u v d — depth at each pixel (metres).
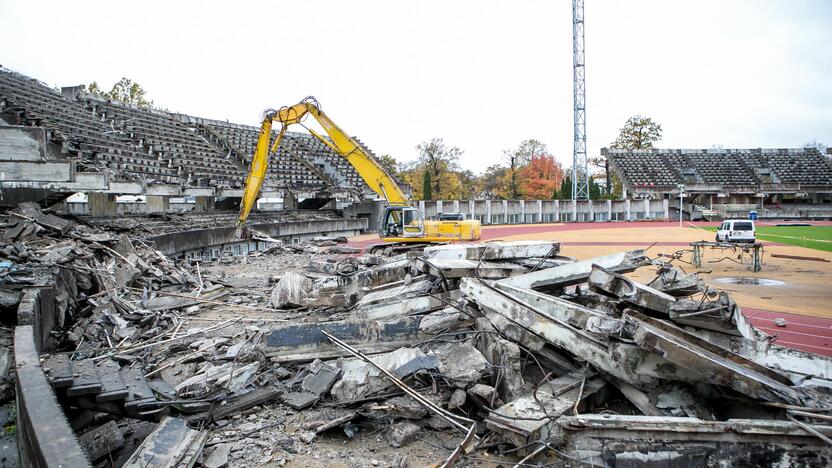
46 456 3.95
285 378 8.03
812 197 71.81
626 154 74.69
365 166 24.53
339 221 40.31
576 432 5.58
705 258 25.06
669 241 34.75
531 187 86.38
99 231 17.70
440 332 8.49
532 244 11.26
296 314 12.56
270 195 35.19
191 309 12.80
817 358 6.85
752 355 6.83
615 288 7.16
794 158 75.12
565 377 7.09
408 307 9.36
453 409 6.82
